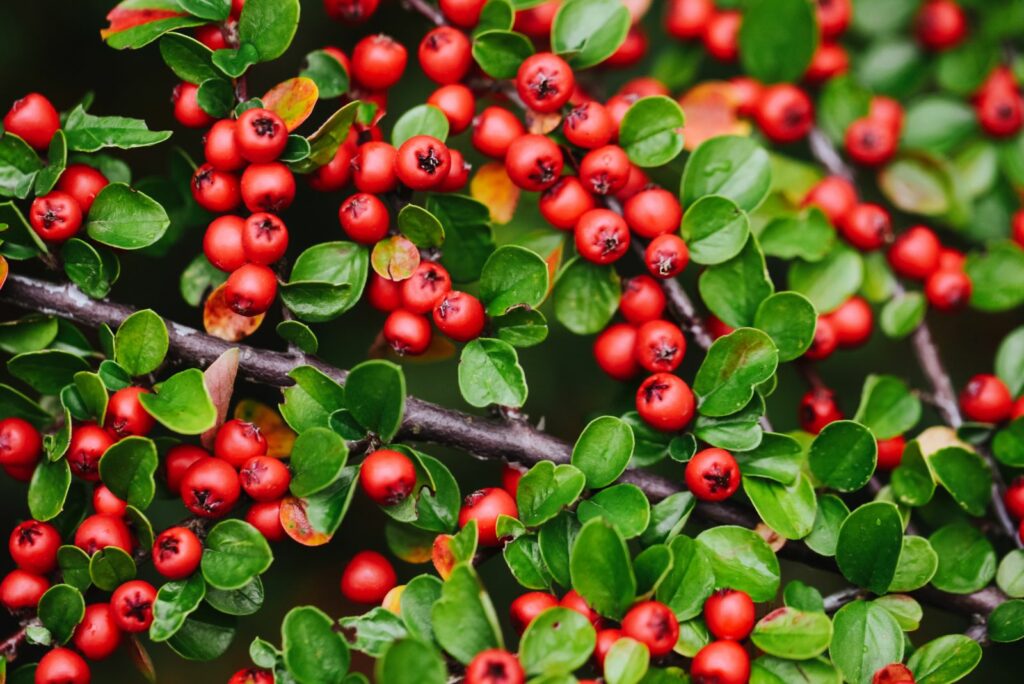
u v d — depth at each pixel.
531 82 0.38
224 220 0.38
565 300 0.39
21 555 0.37
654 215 0.38
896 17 0.44
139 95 0.47
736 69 0.48
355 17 0.39
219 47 0.38
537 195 0.41
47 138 0.38
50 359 0.38
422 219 0.38
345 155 0.38
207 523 0.37
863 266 0.41
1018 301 0.41
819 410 0.40
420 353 0.38
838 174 0.42
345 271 0.38
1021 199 0.43
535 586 0.37
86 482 0.38
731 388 0.38
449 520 0.37
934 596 0.38
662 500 0.38
